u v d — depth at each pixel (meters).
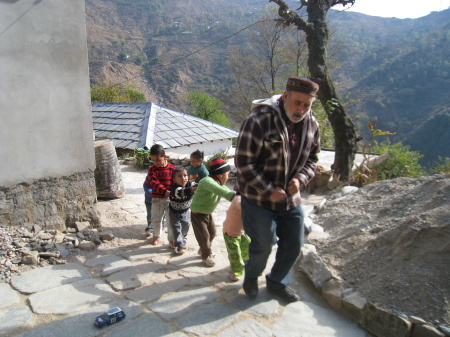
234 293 3.33
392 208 4.13
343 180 8.27
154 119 20.81
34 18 4.06
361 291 3.08
